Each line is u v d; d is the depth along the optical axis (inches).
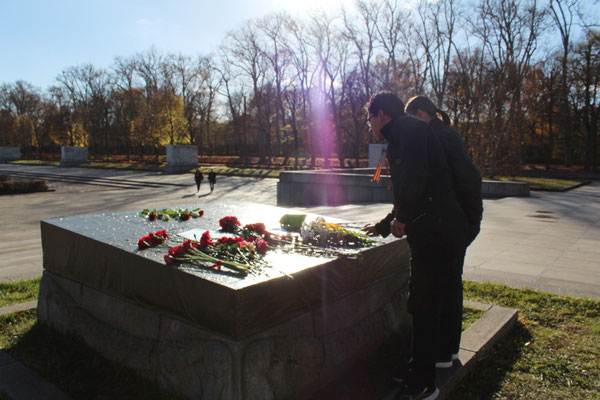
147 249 107.1
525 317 151.1
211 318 85.4
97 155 2758.4
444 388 98.5
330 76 1553.9
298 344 94.3
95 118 2518.5
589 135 1489.9
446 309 103.7
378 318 119.6
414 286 93.4
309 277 95.9
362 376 105.3
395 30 1416.1
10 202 834.2
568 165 1631.4
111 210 709.9
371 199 698.8
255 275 88.6
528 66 1165.7
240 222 143.8
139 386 100.0
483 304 156.3
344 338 106.9
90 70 2536.9
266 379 86.3
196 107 2151.8
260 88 1796.3
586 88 1465.3
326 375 101.0
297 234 129.3
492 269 227.5
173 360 94.0
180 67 2103.8
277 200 800.3
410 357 113.1
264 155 2150.6
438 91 1438.2
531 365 114.0
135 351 103.7
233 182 1277.1
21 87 3048.7
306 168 1662.2
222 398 82.8
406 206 85.4
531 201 605.3
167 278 94.3
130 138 2210.9
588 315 151.8
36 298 181.0
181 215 152.3
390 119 96.6
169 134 1966.0
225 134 2699.3
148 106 2036.2
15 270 252.2
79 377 105.7
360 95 1534.2
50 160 2783.0
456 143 97.3
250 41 1702.8
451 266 92.6
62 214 665.6
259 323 85.1
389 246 122.0
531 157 1819.6
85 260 118.8
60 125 2544.3
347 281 107.9
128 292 105.8
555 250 279.6
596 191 829.8
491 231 357.1
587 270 225.1
